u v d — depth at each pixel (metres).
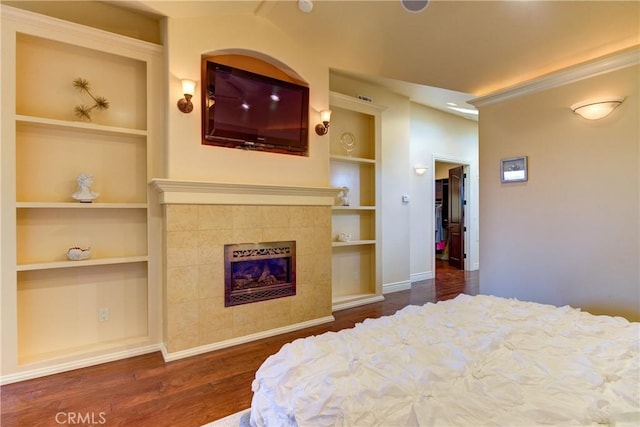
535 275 3.17
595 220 2.74
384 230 4.88
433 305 2.16
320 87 3.60
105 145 2.79
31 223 2.52
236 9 2.93
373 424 0.99
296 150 3.42
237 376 2.39
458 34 2.77
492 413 1.01
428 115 5.73
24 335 2.49
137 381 2.32
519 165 3.28
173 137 2.74
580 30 2.49
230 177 3.02
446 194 7.95
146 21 2.94
